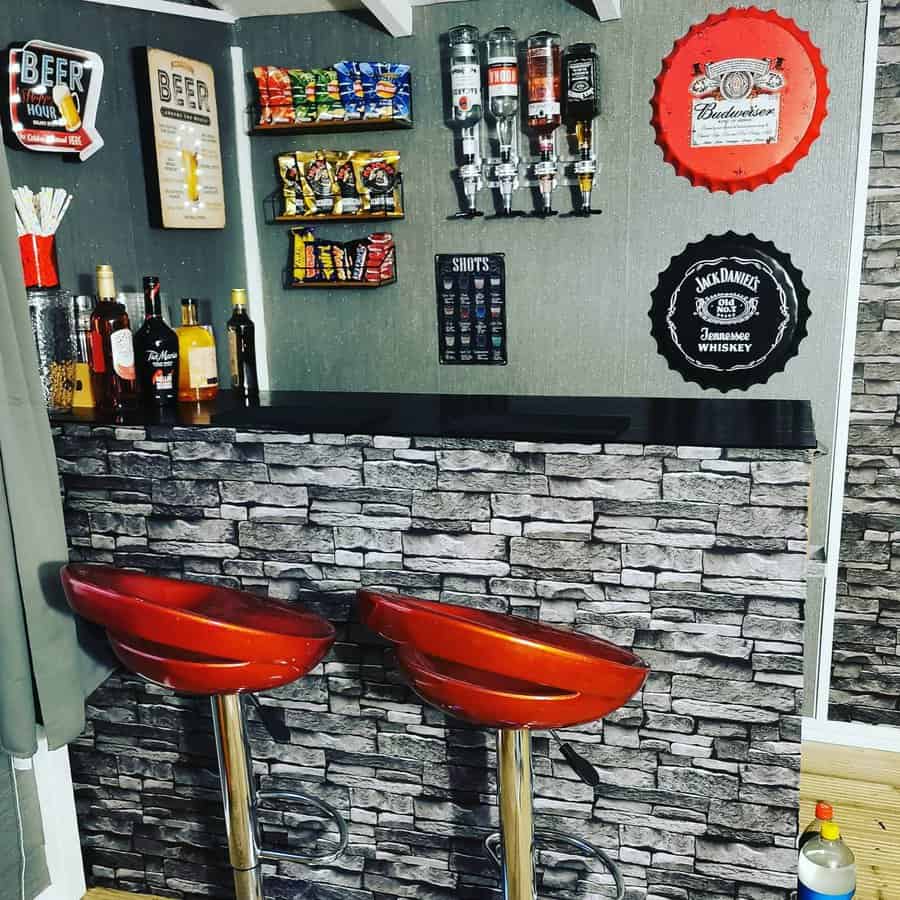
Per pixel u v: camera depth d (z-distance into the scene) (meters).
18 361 1.94
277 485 2.15
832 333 2.99
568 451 1.96
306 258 3.26
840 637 3.20
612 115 3.01
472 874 2.23
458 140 3.15
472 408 2.35
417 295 3.30
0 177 1.92
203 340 2.48
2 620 1.95
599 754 2.08
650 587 1.97
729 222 3.00
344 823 2.00
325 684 2.23
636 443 1.91
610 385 3.21
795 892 2.02
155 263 2.83
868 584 3.13
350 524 2.12
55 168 2.39
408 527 2.09
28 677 2.01
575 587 2.01
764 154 2.90
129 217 2.69
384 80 3.00
